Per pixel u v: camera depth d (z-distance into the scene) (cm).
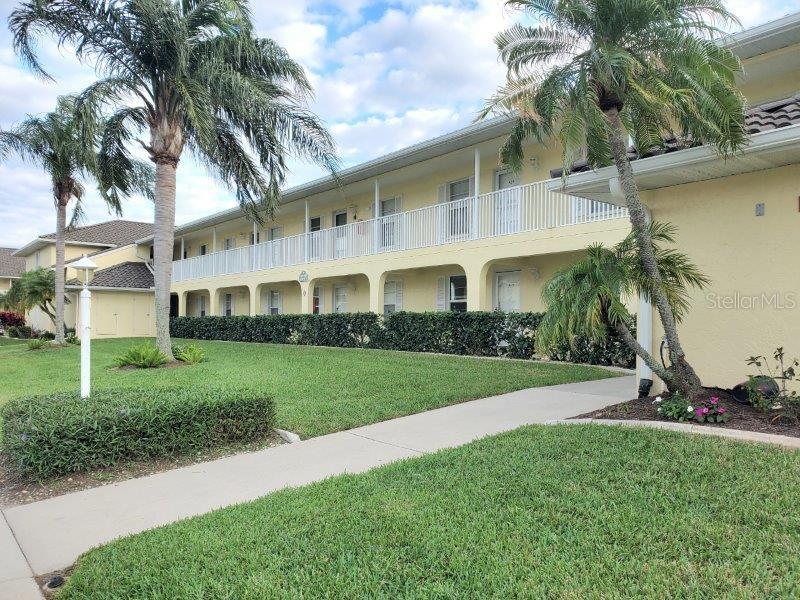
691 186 683
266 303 2727
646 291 606
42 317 3381
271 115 1296
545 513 364
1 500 483
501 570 297
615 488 400
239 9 1188
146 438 562
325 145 1368
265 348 1830
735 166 609
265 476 510
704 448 468
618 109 596
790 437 485
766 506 357
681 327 689
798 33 916
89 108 1195
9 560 363
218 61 1244
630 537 325
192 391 675
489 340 1384
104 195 1372
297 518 387
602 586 277
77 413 552
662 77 564
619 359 1139
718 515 349
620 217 1149
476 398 826
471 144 1480
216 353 1642
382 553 326
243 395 647
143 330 3162
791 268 603
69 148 1784
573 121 579
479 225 1466
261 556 331
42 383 1071
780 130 524
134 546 359
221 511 415
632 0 529
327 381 991
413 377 1014
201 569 320
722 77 591
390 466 498
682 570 288
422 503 398
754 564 291
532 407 737
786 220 607
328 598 282
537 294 1502
